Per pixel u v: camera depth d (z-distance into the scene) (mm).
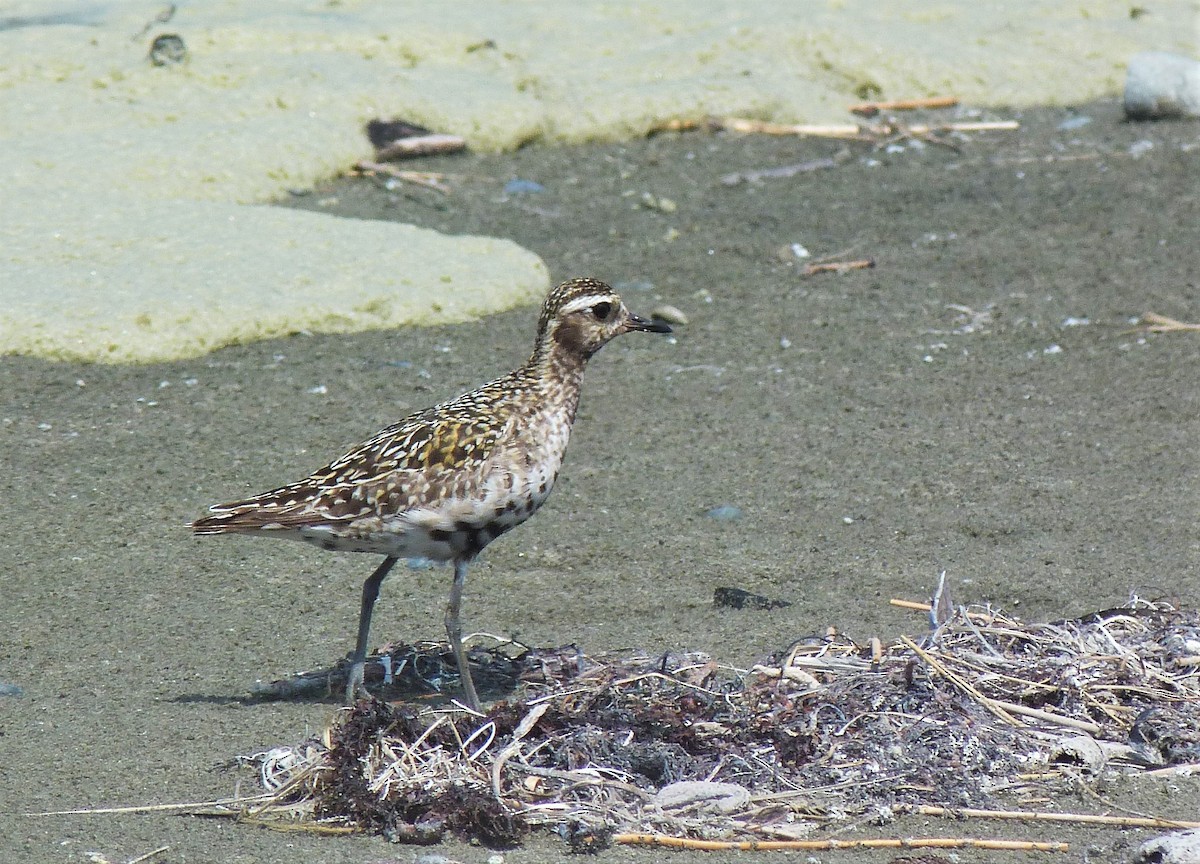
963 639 9492
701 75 21969
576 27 22781
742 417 13930
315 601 10766
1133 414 13781
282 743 8641
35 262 15922
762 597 10711
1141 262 17109
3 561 11172
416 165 19828
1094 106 22469
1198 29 24234
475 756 8164
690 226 18422
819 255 17609
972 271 17078
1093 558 11219
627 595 10805
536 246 17797
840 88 22375
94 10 22359
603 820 7770
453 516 9031
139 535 11656
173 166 18219
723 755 8281
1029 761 8305
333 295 15828
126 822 7832
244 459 12930
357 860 7500
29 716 9031
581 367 9703
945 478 12656
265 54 20922
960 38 23453
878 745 8336
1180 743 8477
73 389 14219
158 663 9781
